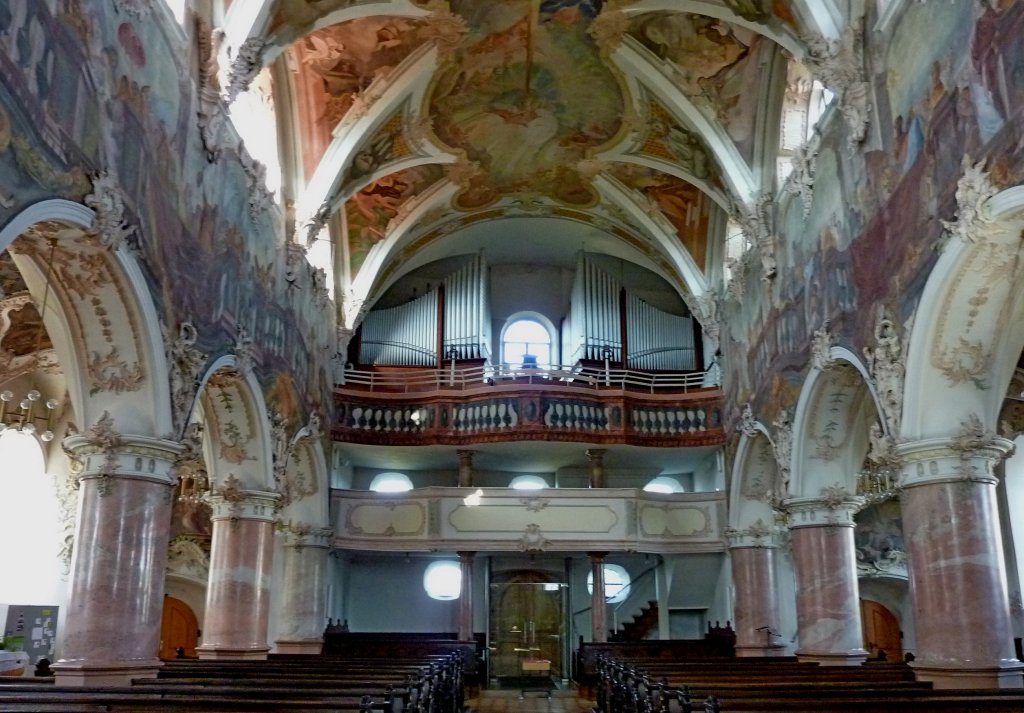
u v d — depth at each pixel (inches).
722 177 697.6
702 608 912.3
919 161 402.0
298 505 785.6
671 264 909.2
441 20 605.6
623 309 981.2
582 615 950.4
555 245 1005.8
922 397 405.1
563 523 836.0
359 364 966.4
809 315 557.0
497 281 1045.8
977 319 387.9
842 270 498.9
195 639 826.8
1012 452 411.8
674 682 394.3
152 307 384.8
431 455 919.0
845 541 574.6
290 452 641.0
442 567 975.0
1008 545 727.1
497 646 892.0
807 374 557.9
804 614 573.3
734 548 790.5
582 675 792.3
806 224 565.0
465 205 892.0
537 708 663.8
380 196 823.7
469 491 845.2
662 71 655.8
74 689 312.8
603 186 852.0
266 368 571.5
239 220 518.6
